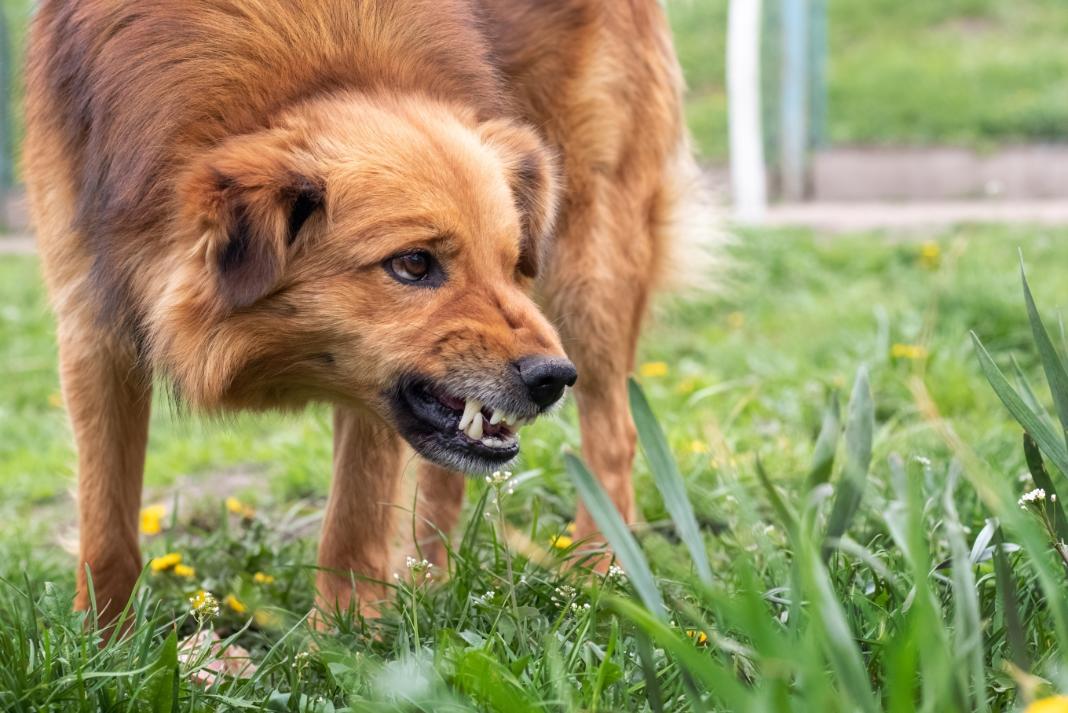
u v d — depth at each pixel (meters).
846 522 1.34
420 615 1.48
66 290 1.54
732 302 3.06
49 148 1.52
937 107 6.22
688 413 2.15
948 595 1.37
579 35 1.74
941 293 2.63
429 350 1.43
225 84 1.44
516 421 1.44
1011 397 1.34
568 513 1.84
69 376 1.55
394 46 1.50
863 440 1.35
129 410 1.56
